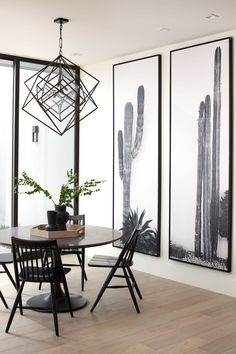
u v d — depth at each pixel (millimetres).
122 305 4434
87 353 3322
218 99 4812
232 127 4719
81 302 4418
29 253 3828
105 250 6328
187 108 5133
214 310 4309
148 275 5602
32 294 4719
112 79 6160
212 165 4887
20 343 3492
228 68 4703
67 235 4234
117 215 6074
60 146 6648
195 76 5035
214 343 3525
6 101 6059
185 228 5191
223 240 4801
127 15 4180
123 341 3547
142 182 5723
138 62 5727
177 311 4270
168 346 3459
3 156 6070
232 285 4766
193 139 5078
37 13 4129
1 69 5992
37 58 6121
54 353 3316
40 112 6383
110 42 5207
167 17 4230
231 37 4695
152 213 5590
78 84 4164
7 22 4414
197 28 4621
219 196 4828
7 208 6137
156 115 5516
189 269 5211
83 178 6758
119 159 6031
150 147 5602
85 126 6691
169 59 5367
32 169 6344
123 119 5957
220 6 3900
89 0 3768
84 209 6754
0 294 4285
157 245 5531
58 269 3824
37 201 6414
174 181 5305
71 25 4512
